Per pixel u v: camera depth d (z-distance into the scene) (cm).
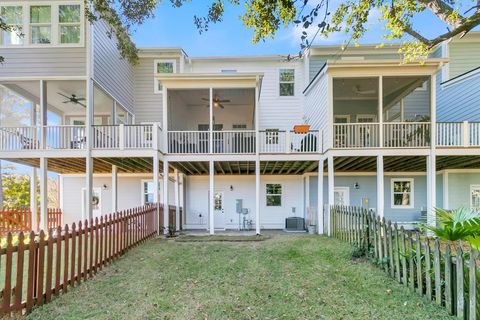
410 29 657
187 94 1173
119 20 992
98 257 540
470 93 1184
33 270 371
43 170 981
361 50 1387
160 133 1039
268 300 392
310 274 504
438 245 371
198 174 1392
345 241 794
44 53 987
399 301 380
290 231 1193
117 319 337
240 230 1247
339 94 1266
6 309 335
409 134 1034
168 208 1062
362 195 1327
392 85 1122
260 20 552
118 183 1426
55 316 345
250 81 1041
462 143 990
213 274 512
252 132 1066
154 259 623
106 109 1341
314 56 1404
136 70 1413
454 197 1249
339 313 348
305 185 1351
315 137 1075
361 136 1078
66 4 992
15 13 995
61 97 1180
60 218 1378
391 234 485
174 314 350
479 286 317
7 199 1831
